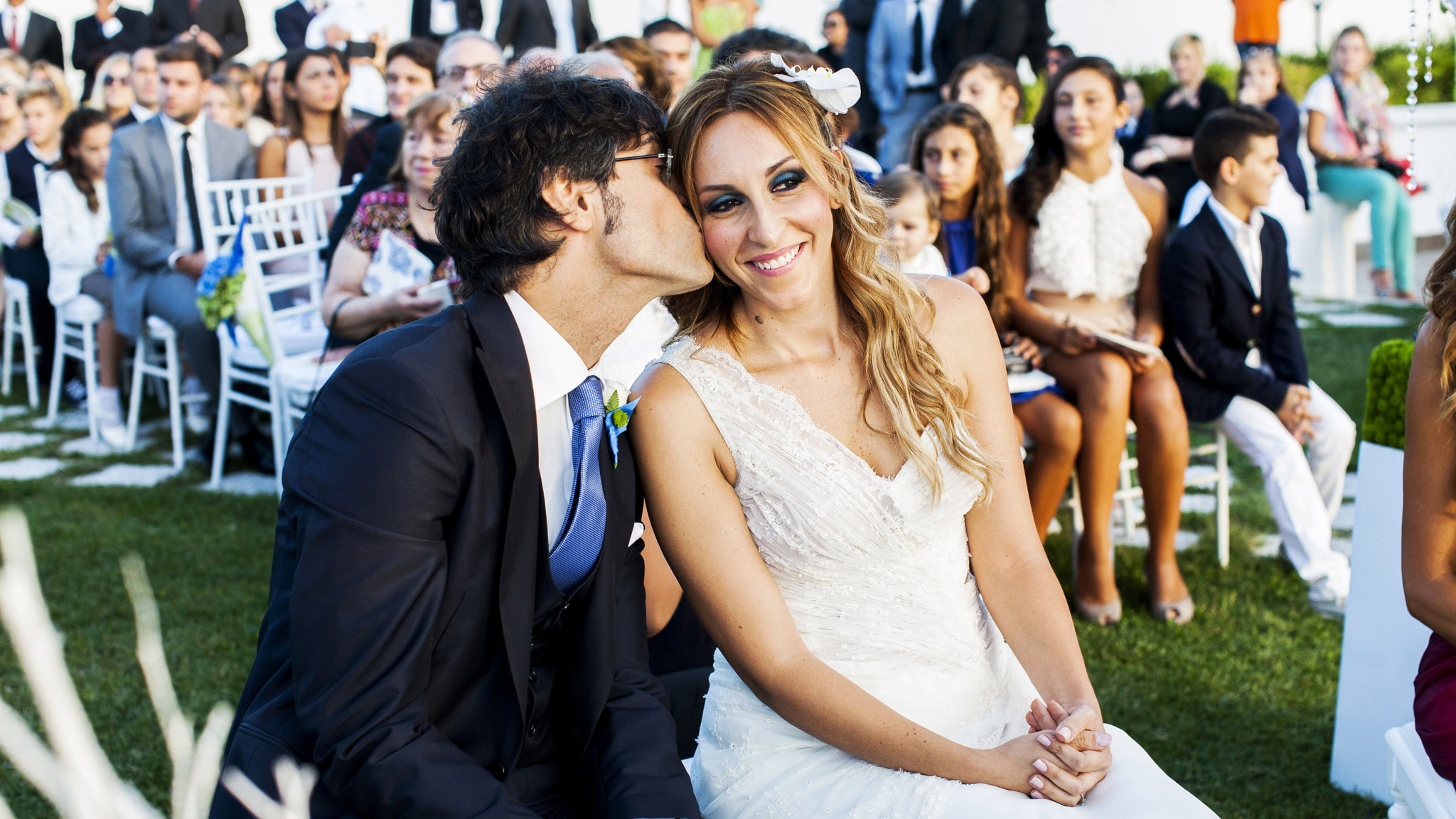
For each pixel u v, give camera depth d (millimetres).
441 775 1412
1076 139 3889
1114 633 3633
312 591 1412
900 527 1795
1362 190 8484
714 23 6324
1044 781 1620
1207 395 3943
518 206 1521
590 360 1677
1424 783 1914
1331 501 4051
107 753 2848
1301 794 2701
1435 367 1925
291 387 4410
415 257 4121
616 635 1791
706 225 1705
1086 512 3711
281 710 1498
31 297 7113
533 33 8391
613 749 1661
